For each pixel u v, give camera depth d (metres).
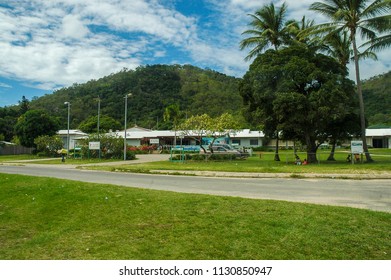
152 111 89.81
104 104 93.31
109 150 34.66
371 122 66.25
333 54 28.61
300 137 27.48
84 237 5.85
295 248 5.05
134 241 5.50
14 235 6.30
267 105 25.06
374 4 22.25
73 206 8.30
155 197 8.86
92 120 77.69
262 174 16.70
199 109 81.88
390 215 6.67
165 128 72.88
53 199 9.26
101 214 7.38
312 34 24.70
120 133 61.75
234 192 10.78
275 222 6.20
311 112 22.17
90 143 33.16
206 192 10.78
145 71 108.50
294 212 6.92
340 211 7.00
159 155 42.75
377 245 5.14
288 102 22.19
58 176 16.66
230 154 30.61
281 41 30.45
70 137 56.16
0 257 5.11
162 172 18.73
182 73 112.25
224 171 18.11
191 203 7.99
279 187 12.05
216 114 76.81
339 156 33.47
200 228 6.01
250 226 6.02
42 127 47.75
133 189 10.43
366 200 9.13
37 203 8.91
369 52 24.83
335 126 25.73
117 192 9.79
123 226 6.37
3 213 8.12
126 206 7.94
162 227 6.17
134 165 23.70
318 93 21.86
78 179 15.17
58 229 6.48
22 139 47.94
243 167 20.02
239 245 5.16
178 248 5.11
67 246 5.43
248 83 26.42
